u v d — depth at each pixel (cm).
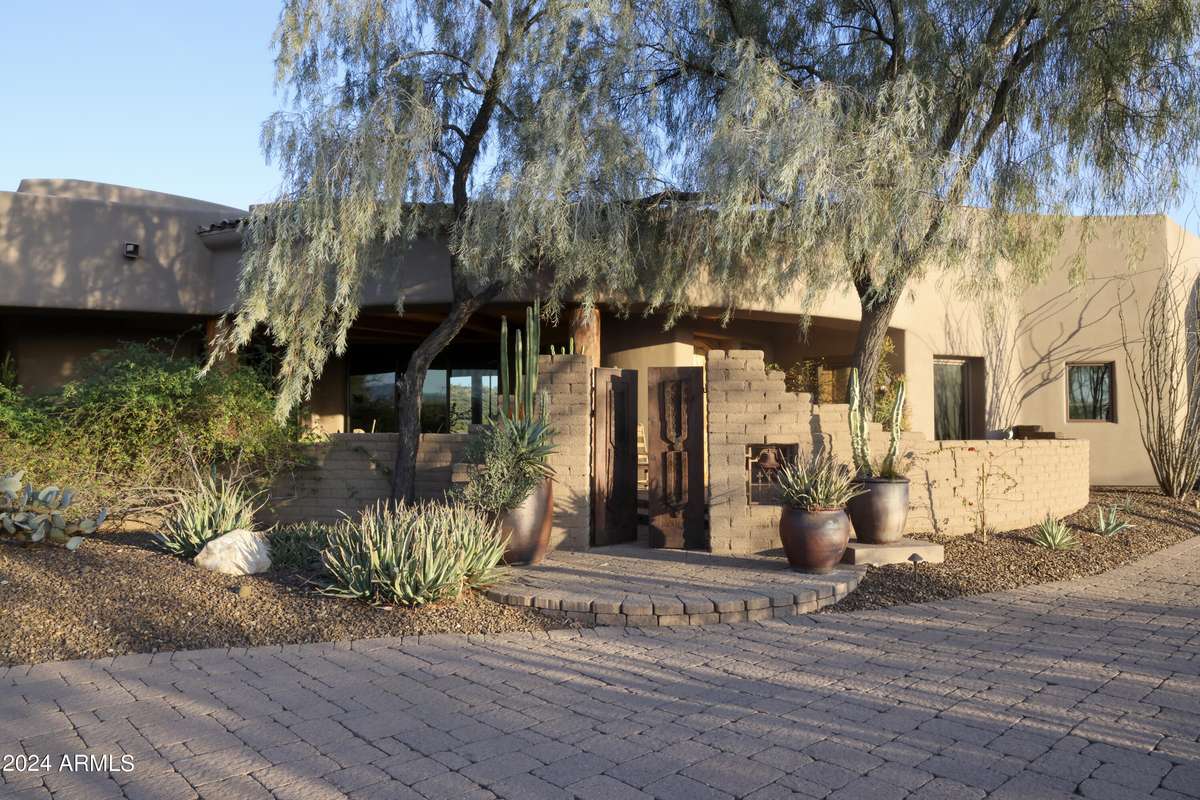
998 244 1017
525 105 1039
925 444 1062
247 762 412
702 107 1113
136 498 1016
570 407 995
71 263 1372
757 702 499
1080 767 400
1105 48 987
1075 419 1706
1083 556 975
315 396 1852
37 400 1083
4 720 469
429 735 447
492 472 869
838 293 1369
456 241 1009
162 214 1426
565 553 956
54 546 804
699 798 369
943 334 1627
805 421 967
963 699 502
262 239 982
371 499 1135
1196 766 401
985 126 1046
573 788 380
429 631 664
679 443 990
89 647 599
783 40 1115
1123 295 1652
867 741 435
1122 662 580
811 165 873
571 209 955
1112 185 1071
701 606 697
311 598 716
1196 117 999
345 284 953
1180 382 1519
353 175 935
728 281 1152
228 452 1094
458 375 1842
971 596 800
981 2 1012
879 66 1097
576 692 520
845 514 842
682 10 1054
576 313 1194
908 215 906
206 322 1500
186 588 710
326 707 492
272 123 952
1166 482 1461
